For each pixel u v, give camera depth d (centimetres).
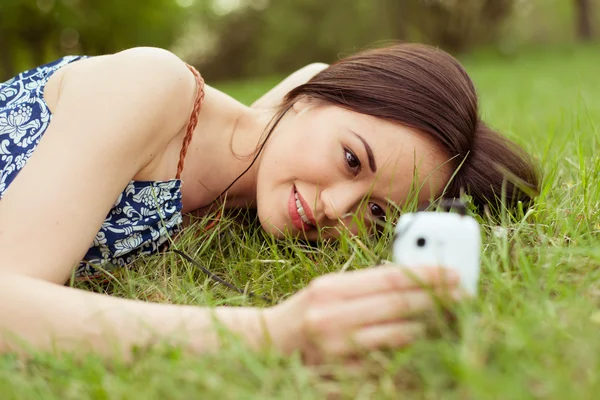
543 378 95
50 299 127
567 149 256
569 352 102
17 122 176
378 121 179
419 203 187
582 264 141
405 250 115
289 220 185
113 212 175
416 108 179
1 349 124
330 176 179
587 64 1136
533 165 202
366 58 190
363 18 2066
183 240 185
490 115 404
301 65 2259
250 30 2353
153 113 162
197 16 2328
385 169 178
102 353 121
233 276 170
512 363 98
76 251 142
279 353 114
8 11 1359
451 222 113
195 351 117
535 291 125
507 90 700
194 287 159
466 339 102
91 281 172
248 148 201
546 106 495
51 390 109
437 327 113
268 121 202
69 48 1562
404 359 103
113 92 158
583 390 92
